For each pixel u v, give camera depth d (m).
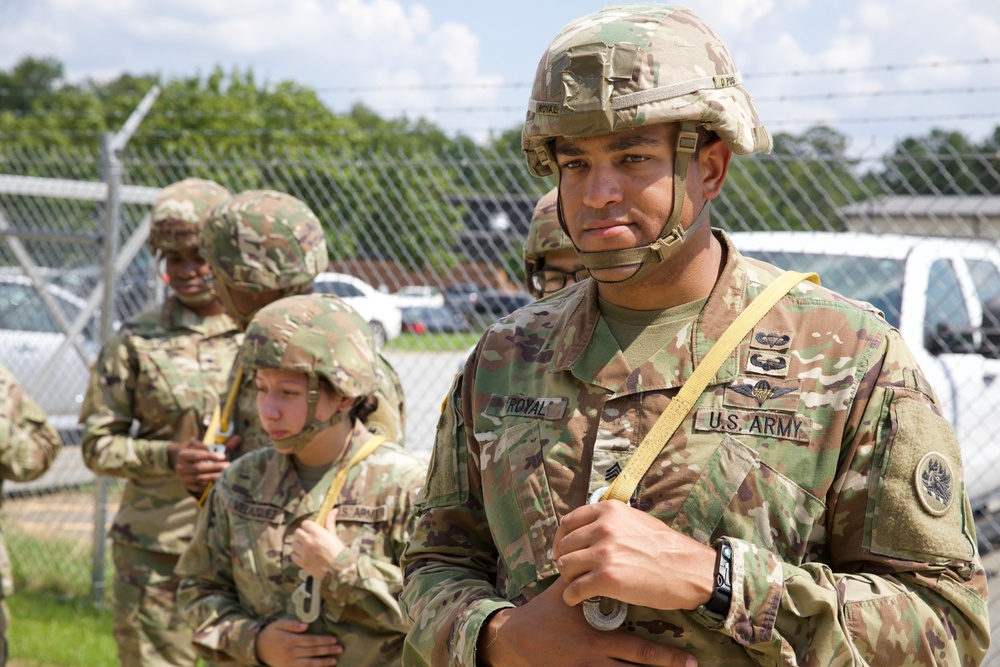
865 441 1.63
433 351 5.90
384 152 5.64
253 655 2.82
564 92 1.61
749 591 1.54
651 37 1.62
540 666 1.64
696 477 1.64
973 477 5.11
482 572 1.96
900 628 1.57
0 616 3.95
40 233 6.53
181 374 4.45
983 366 5.22
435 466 2.01
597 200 1.63
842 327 1.70
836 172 4.71
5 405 4.17
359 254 5.93
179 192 4.51
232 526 3.00
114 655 5.57
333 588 2.77
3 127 35.00
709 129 1.66
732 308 1.75
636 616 1.63
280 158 6.26
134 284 6.66
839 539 1.66
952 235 5.16
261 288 3.81
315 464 3.01
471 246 5.65
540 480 1.75
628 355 1.75
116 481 7.76
